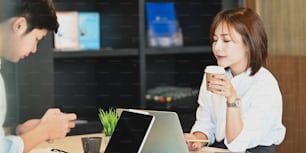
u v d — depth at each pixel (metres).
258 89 2.08
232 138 1.97
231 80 2.15
